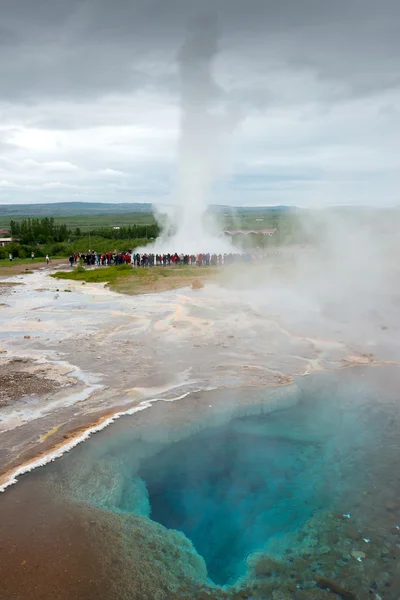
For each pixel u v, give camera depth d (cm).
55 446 648
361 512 538
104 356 1051
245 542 493
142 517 519
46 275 2706
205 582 434
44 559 444
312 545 487
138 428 708
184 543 485
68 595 405
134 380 900
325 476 611
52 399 807
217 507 547
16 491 548
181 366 982
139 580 428
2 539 469
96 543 470
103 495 551
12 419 729
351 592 427
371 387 888
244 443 698
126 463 629
